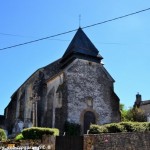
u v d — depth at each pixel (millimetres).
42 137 17188
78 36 34031
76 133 28781
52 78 32281
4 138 22938
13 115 39625
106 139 15492
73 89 30672
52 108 31312
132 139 15578
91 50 33625
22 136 20078
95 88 32062
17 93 40188
